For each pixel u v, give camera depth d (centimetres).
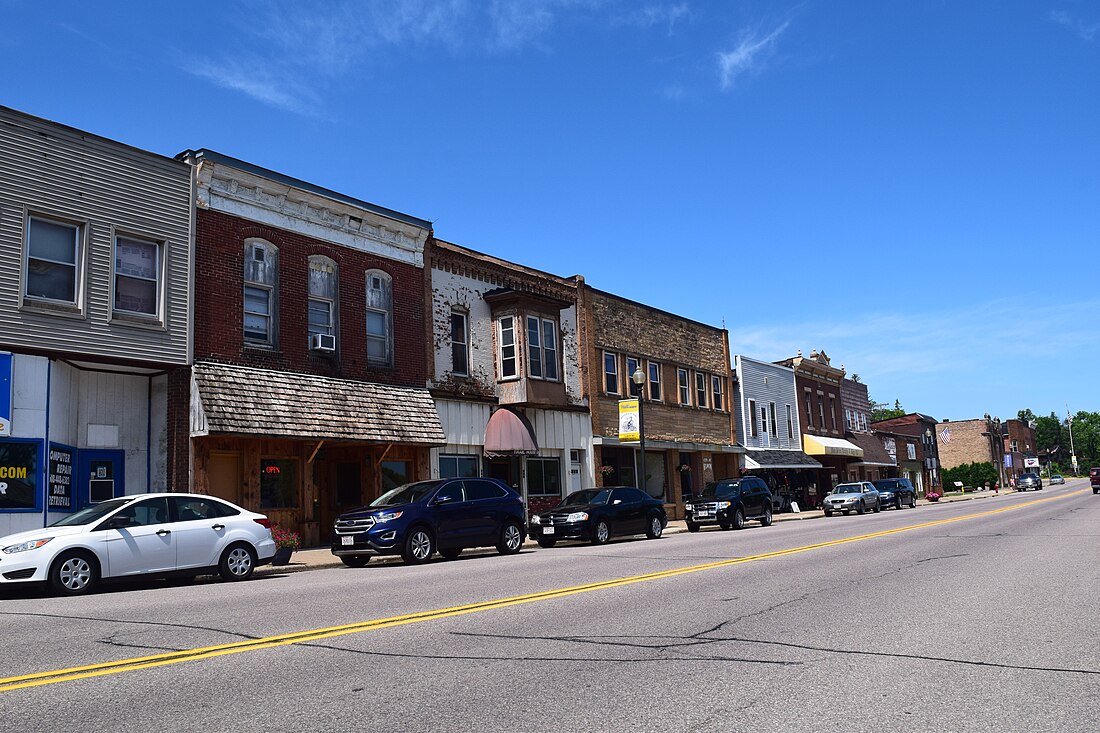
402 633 827
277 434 1964
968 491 8294
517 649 749
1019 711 550
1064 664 683
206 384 1888
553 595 1096
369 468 2298
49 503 1656
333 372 2222
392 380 2378
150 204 1872
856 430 5612
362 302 2336
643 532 2341
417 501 1744
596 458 3088
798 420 4706
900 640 782
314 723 528
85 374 1833
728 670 665
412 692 602
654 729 515
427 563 1709
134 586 1388
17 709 557
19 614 995
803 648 748
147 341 1828
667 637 802
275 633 828
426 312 2522
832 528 2553
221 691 604
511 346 2739
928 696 587
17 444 1603
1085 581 1184
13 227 1641
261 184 2098
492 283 2792
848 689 607
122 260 1823
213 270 1980
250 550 1459
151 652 736
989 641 776
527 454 2647
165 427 1895
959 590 1106
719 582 1217
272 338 2103
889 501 4469
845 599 1035
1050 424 17588
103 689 609
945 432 10325
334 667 679
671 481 3559
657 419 3506
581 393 3091
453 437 2531
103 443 1842
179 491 1850
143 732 509
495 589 1172
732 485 3022
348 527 1698
